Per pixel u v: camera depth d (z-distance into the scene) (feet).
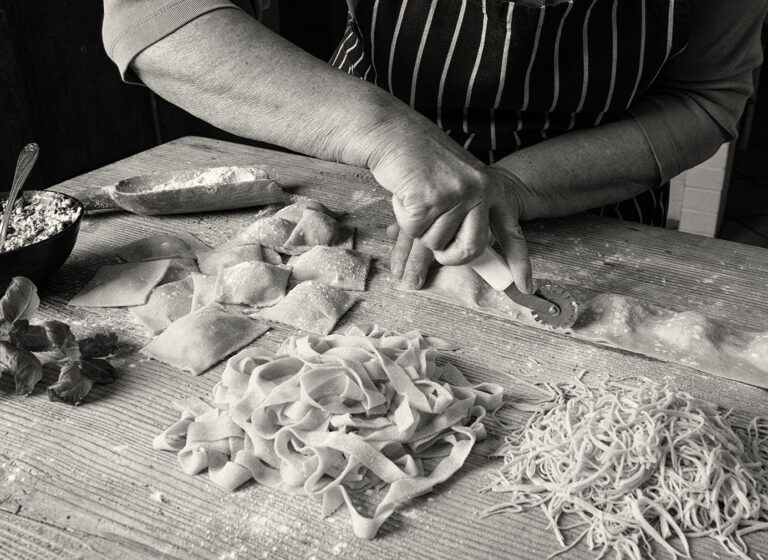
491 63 4.12
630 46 4.12
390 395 2.85
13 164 8.00
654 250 4.15
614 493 2.50
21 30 8.00
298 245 4.14
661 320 3.46
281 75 3.30
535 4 4.15
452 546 2.40
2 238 3.61
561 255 4.09
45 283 3.74
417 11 4.13
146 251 4.06
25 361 3.01
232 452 2.73
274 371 2.94
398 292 3.78
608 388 3.00
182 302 3.65
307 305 3.57
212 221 4.52
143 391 3.10
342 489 2.56
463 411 2.89
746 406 2.98
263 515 2.51
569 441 2.66
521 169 4.26
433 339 3.39
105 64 8.99
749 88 4.49
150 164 5.30
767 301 3.68
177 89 3.51
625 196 4.50
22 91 7.85
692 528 2.42
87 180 5.04
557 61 4.15
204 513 2.51
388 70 4.34
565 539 2.42
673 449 2.55
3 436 2.85
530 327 3.50
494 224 3.27
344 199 4.80
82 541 2.40
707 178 9.34
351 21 4.69
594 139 4.35
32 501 2.55
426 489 2.57
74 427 2.89
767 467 2.68
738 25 4.23
